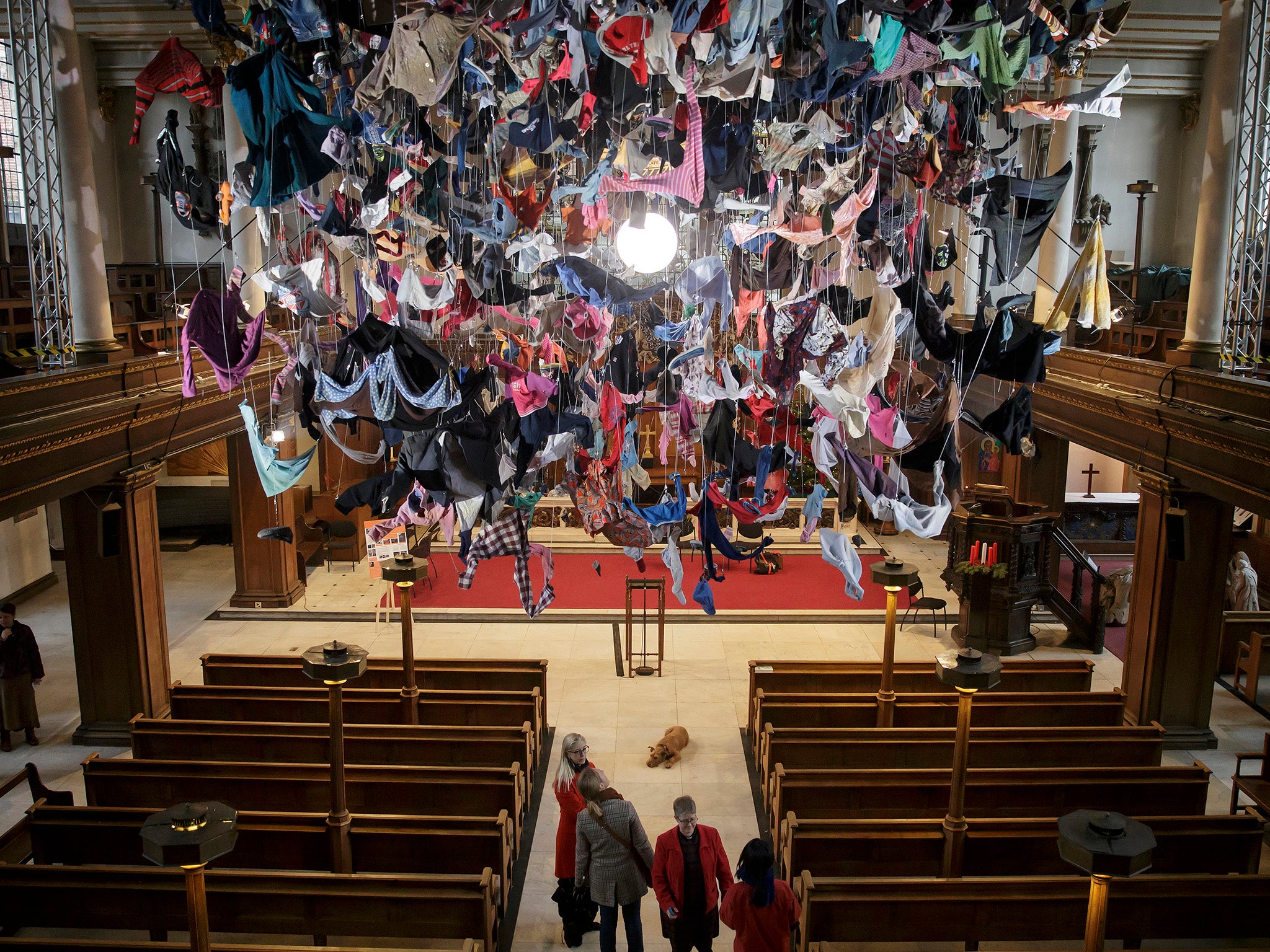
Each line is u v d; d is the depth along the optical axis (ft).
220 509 68.49
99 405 35.37
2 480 30.73
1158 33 57.47
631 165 24.23
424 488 26.99
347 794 31.68
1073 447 77.46
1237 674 46.44
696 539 41.78
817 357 29.50
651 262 23.63
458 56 20.84
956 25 19.11
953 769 27.68
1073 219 65.77
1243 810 35.65
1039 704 37.47
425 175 25.94
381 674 40.55
